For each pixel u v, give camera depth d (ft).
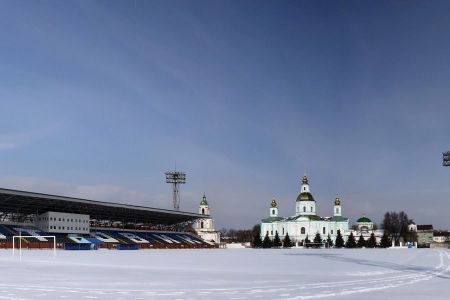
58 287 104.68
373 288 104.17
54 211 505.25
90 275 138.21
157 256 308.19
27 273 145.07
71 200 476.13
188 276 136.46
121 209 553.64
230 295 91.71
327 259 274.16
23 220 492.95
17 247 424.05
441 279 127.65
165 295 91.40
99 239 532.73
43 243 443.32
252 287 106.01
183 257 295.48
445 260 254.47
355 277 134.72
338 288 104.32
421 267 186.39
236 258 287.28
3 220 479.82
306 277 134.51
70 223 508.12
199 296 90.12
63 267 175.32
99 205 512.63
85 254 329.72
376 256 329.31
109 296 89.61
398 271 161.48
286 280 124.06
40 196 440.45
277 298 87.35
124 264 201.16
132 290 99.40
